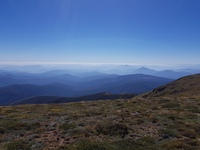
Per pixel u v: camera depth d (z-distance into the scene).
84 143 14.98
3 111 28.70
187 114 25.61
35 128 19.34
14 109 31.20
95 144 14.69
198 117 24.16
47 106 34.91
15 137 16.80
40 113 26.97
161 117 24.09
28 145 14.76
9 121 21.72
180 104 33.25
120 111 27.59
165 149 14.25
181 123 21.28
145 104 34.50
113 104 35.25
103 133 17.64
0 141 15.99
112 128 18.38
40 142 15.57
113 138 16.59
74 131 18.03
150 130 18.91
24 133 17.80
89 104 36.03
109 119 22.83
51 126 20.00
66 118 23.38
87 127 19.23
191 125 20.22
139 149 14.23
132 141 15.64
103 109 29.89
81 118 23.59
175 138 16.86
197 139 16.42
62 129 18.84
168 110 28.70
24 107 33.88
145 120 22.62
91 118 23.53
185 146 14.45
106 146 14.52
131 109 29.45
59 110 29.20
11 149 14.08
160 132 18.06
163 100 38.47
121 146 14.77
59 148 14.22
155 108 30.31
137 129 19.11
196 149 14.05
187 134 17.47
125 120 22.28
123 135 17.28
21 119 23.09
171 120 22.78
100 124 19.56
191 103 34.12
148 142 15.69
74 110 29.45
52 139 16.14
